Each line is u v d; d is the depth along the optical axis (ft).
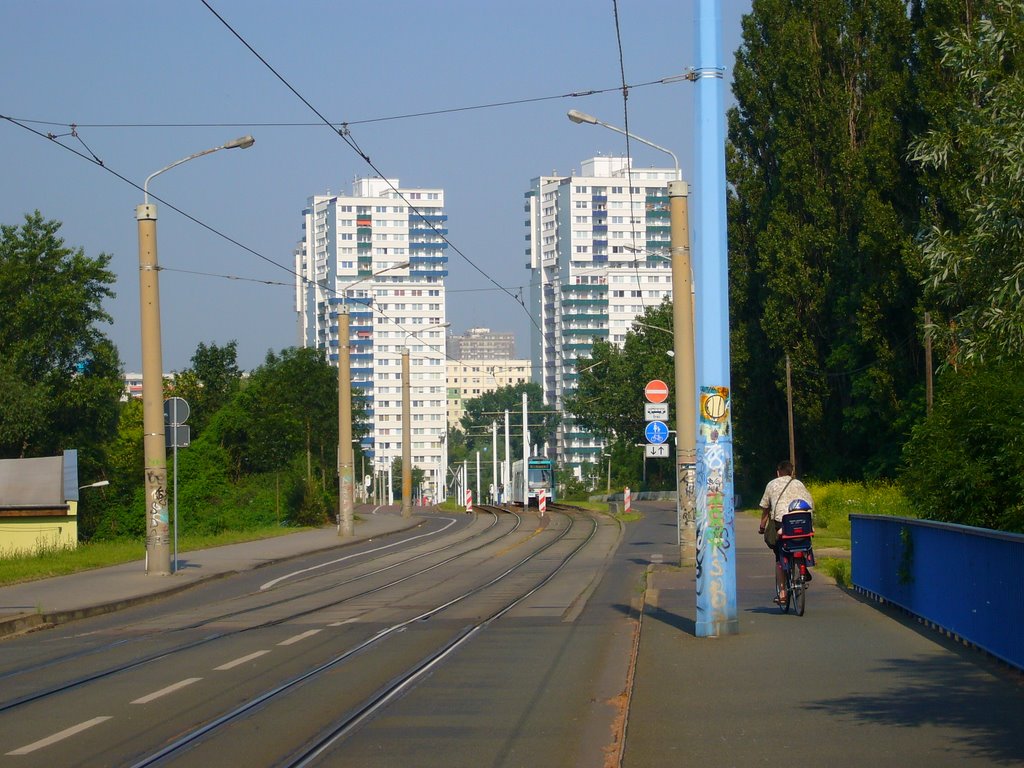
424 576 73.51
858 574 54.44
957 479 51.67
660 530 124.36
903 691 29.25
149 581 70.13
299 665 36.99
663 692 30.09
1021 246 37.76
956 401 53.83
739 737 24.79
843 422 156.25
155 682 34.27
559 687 32.19
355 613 52.75
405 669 35.83
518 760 23.80
